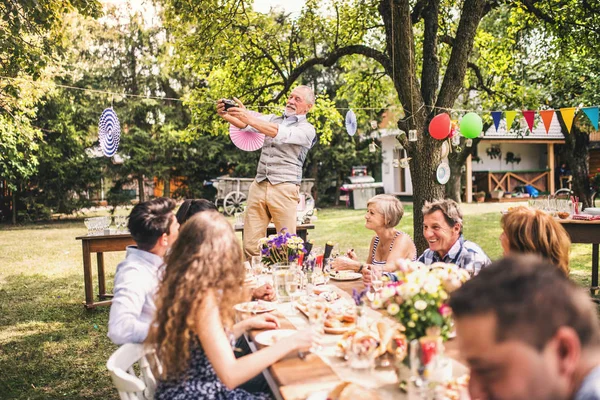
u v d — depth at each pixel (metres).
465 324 0.75
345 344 1.59
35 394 3.26
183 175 18.00
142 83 15.68
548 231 1.84
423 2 5.57
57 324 4.79
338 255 3.25
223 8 6.89
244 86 7.97
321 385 1.41
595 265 5.27
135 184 18.62
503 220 1.98
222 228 1.61
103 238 5.20
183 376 1.56
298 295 2.43
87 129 15.87
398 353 1.38
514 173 19.06
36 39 6.96
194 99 8.22
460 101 12.59
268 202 3.85
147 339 1.59
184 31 7.26
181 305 1.49
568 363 0.70
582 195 10.22
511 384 0.71
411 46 4.95
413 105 5.05
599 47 6.56
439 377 1.28
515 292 0.72
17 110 10.30
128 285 1.91
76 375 3.57
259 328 1.98
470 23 4.93
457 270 1.45
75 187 15.98
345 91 9.16
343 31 7.51
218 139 17.70
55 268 7.62
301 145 3.83
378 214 3.10
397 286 1.37
